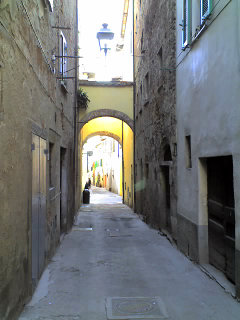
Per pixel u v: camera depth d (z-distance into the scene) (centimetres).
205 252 600
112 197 3128
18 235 365
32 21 452
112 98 1708
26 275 409
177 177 768
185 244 695
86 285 502
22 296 388
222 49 478
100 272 577
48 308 404
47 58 597
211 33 525
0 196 299
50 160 701
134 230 1082
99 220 1358
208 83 541
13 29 344
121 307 411
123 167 2394
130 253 730
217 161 546
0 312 295
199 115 592
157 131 1009
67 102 1005
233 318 379
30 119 436
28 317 372
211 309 405
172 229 834
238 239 421
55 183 735
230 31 447
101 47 1039
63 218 980
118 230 1083
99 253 733
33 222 456
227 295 451
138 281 523
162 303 425
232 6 440
